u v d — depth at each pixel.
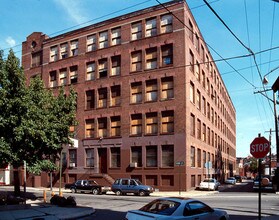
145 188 31.84
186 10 40.12
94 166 43.59
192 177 40.47
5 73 21.45
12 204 19.89
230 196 30.59
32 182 48.25
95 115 44.31
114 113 42.59
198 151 44.81
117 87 43.19
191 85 41.94
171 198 10.73
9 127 20.83
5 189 41.56
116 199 27.28
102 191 34.97
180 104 38.03
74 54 48.28
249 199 26.86
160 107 39.22
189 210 10.20
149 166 39.41
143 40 41.50
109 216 17.28
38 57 52.94
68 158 46.19
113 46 43.94
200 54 47.09
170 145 38.34
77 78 46.94
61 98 26.47
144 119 40.22
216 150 59.91
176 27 39.47
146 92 40.75
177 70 38.62
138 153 40.44
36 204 22.05
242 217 16.50
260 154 11.75
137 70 41.72
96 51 45.47
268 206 21.61
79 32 47.81
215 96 60.34
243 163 138.38
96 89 44.72
